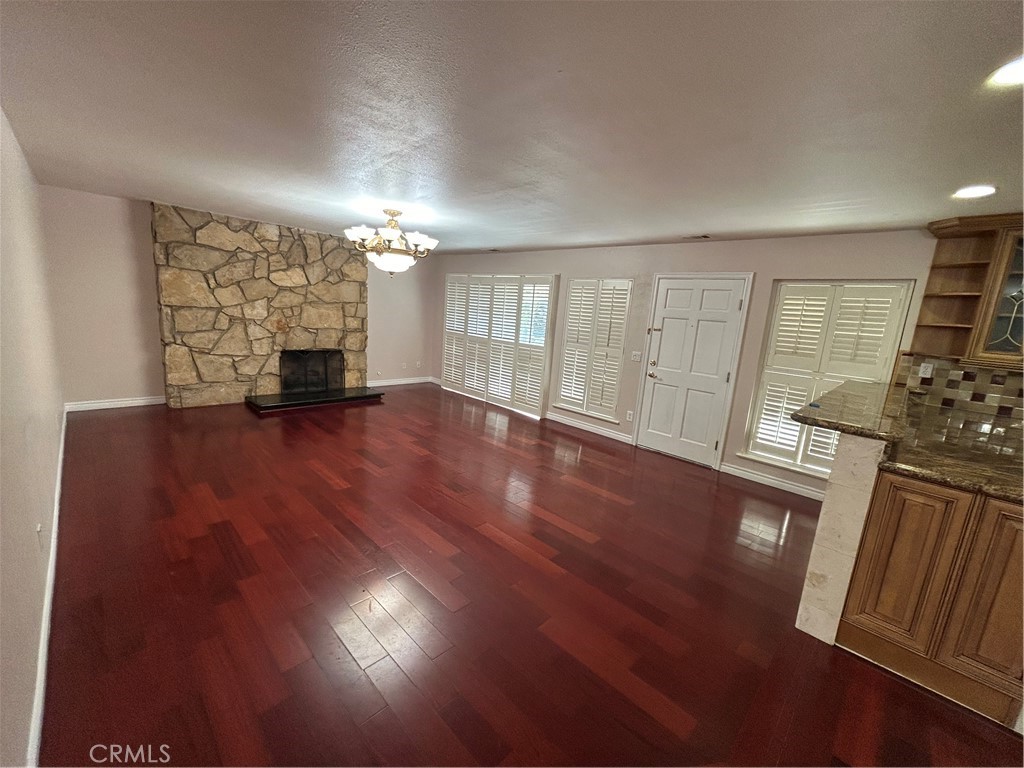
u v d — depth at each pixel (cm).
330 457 394
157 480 324
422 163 234
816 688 181
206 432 432
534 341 591
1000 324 260
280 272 544
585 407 545
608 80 139
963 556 173
